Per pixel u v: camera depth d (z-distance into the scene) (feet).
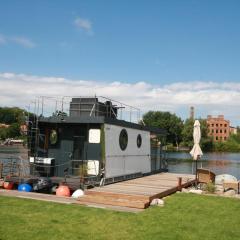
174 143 399.03
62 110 65.67
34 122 63.67
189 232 34.53
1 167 63.72
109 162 61.93
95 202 47.70
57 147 64.18
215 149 417.90
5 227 33.83
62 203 45.88
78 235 32.32
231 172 152.87
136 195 48.29
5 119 436.35
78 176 61.41
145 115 399.03
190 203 48.73
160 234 33.50
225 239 32.81
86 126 62.34
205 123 414.41
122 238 32.04
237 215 42.19
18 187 58.70
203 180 66.28
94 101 66.28
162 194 52.39
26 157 68.59
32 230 33.22
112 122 63.00
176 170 142.72
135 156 73.46
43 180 58.13
